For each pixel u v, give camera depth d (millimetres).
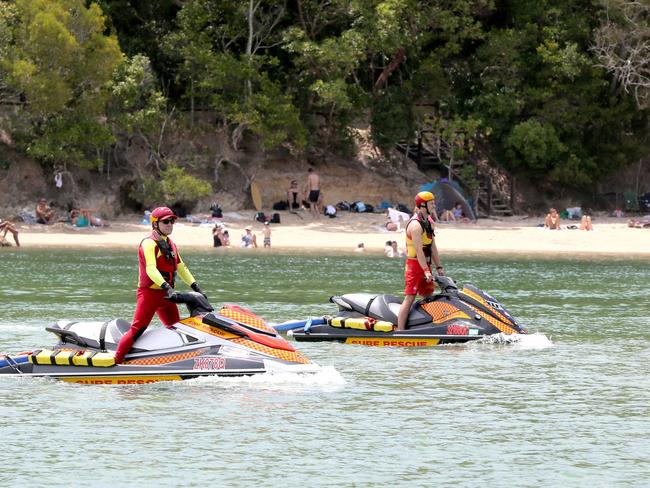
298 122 174750
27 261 114562
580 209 195000
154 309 45125
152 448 34812
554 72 195750
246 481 31391
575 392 44094
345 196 186375
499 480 31656
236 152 182500
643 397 43156
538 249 151750
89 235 154625
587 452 34781
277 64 180000
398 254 134625
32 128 163375
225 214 172500
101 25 161500
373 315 57812
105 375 44938
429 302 57438
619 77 196875
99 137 161625
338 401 41844
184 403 41219
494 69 198500
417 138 199500
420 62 193000
